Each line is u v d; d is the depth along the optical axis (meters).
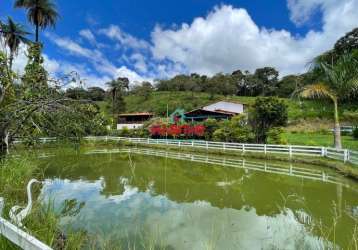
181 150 22.58
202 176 12.27
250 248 4.76
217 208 7.29
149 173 13.09
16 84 7.39
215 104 33.69
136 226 5.81
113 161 17.22
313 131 26.83
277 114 17.94
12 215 2.68
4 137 6.87
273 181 10.67
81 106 7.36
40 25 21.38
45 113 6.63
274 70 82.56
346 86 12.82
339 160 12.59
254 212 6.91
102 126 8.08
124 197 8.41
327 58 13.87
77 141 7.79
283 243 4.89
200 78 84.81
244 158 17.12
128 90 79.00
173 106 57.56
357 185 9.19
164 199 8.23
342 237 4.96
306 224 5.82
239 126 20.97
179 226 5.86
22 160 7.62
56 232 3.70
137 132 31.80
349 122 27.36
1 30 7.27
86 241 4.55
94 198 8.20
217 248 4.79
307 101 15.62
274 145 16.44
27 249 1.96
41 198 5.75
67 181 10.73
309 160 13.64
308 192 8.71
